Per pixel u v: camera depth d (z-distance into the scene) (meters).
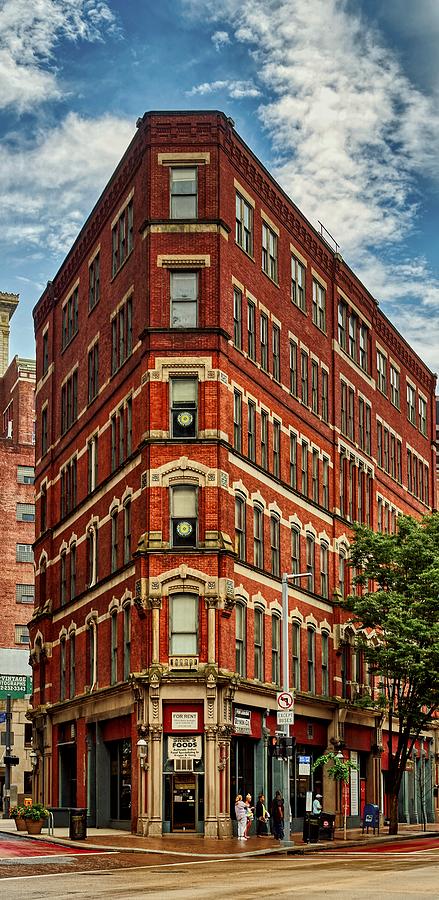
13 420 111.69
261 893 23.17
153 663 45.75
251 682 49.34
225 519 47.84
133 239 52.97
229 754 45.94
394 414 77.31
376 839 50.34
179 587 46.47
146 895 22.97
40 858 34.91
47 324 70.56
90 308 60.62
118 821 50.75
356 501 67.31
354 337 69.38
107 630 53.78
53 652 64.38
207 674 45.38
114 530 53.66
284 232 58.56
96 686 54.78
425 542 58.50
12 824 56.03
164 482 47.38
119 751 51.78
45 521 68.69
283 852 40.34
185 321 48.88
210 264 49.06
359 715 64.19
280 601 54.47
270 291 55.97
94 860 34.81
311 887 24.84
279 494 55.34
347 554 64.62
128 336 53.09
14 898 23.11
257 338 53.75
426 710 78.56
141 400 49.34
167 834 44.84
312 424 60.84
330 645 61.50
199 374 48.12
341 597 62.56
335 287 65.81
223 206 50.16
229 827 45.28
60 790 60.72
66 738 60.19
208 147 50.06
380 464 73.19
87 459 59.69
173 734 45.44
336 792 59.97
